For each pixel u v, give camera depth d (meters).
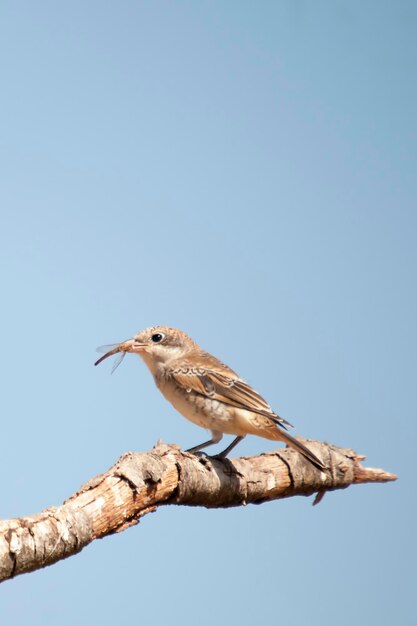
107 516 9.27
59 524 8.49
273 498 12.45
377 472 13.22
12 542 8.08
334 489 13.09
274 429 13.05
